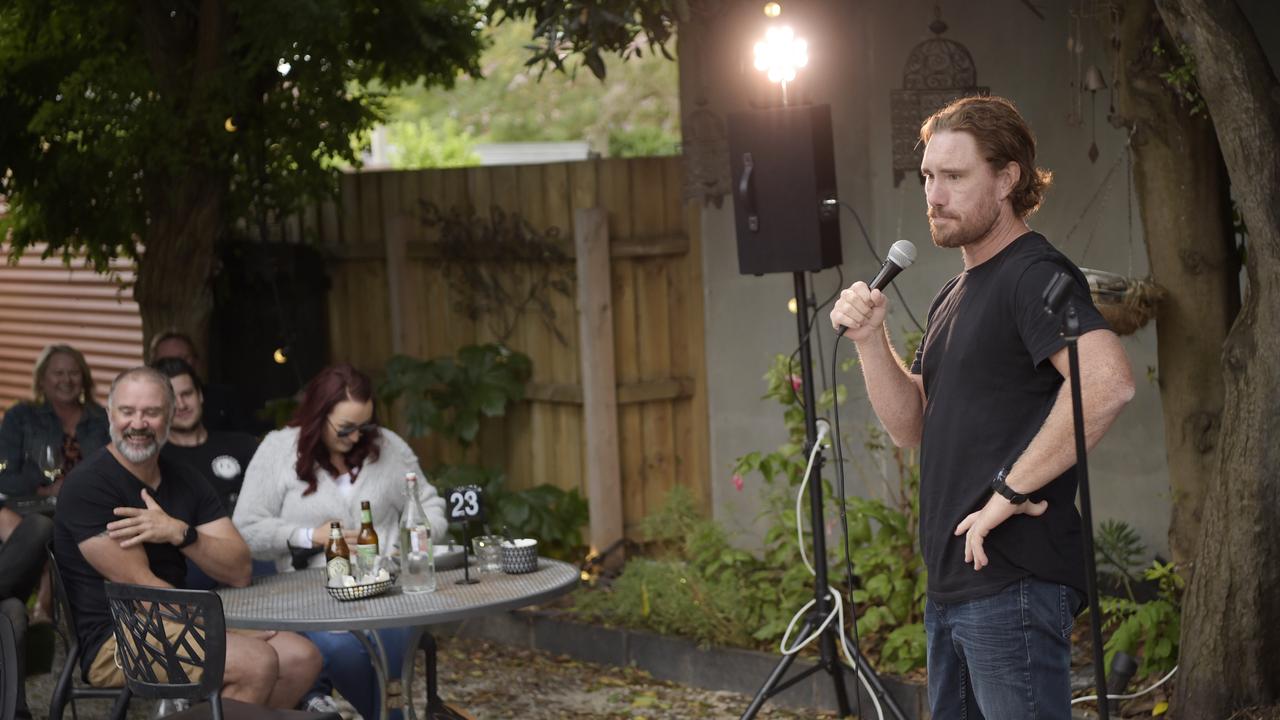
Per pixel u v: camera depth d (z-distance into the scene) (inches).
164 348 251.6
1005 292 115.0
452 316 307.6
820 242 187.9
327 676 191.9
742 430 269.4
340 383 194.4
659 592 232.1
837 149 242.7
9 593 170.6
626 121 879.1
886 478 237.9
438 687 226.1
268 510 195.5
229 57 279.3
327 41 287.1
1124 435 217.2
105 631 169.3
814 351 249.0
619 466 275.1
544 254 283.3
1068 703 118.0
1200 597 166.9
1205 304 181.2
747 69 250.2
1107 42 186.4
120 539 167.2
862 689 198.1
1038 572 115.2
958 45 224.4
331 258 331.9
